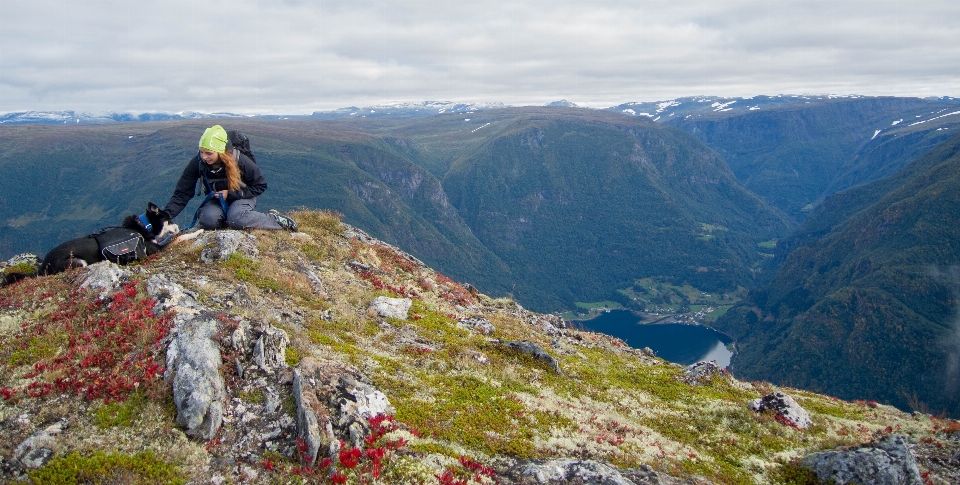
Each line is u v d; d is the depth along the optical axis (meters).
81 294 13.01
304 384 10.68
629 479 10.72
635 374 19.89
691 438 14.58
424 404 12.26
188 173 18.09
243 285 15.77
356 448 9.62
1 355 10.84
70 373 10.34
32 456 8.50
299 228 23.86
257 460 9.23
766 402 17.88
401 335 17.12
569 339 24.75
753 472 13.20
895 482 12.48
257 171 19.73
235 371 10.88
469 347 17.36
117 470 8.40
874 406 22.06
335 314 16.95
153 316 12.15
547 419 13.08
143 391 10.11
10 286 13.83
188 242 17.69
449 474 9.54
